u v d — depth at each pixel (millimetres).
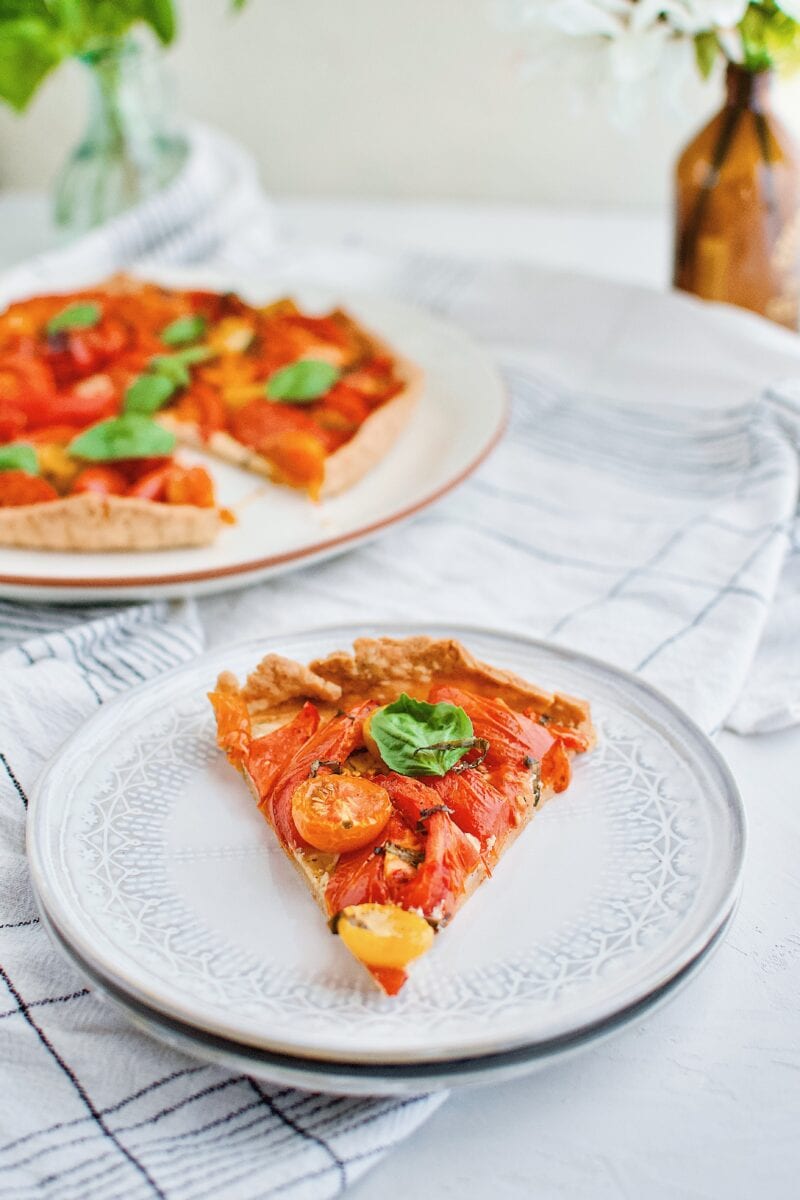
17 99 2123
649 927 959
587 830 1072
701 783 1090
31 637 1481
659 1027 989
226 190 2568
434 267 2389
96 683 1329
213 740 1192
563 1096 940
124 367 1995
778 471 1667
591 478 1786
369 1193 881
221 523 1652
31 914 1081
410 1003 914
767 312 2043
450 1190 882
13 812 1167
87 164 2521
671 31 1794
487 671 1199
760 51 1774
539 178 3055
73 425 1864
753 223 1937
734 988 1021
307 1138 883
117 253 2400
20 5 2070
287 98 3104
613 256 2648
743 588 1446
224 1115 910
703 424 1902
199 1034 890
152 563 1560
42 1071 947
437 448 1821
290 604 1519
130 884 1030
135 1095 927
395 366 1999
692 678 1311
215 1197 838
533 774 1085
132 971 925
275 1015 901
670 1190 873
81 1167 863
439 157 3100
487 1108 935
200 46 3061
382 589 1540
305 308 2246
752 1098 932
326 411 1869
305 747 1114
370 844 1015
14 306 2141
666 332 2033
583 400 2008
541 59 1921
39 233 2795
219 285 2330
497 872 1032
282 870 1052
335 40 2990
